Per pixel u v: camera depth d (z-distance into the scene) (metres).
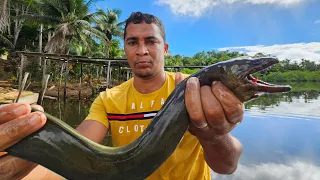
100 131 3.08
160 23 3.11
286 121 12.66
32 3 28.83
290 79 83.06
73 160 2.14
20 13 34.38
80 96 24.48
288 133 10.16
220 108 1.88
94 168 2.15
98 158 2.16
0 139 1.75
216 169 2.62
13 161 2.03
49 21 29.53
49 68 31.73
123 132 3.09
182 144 2.86
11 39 38.44
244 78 2.09
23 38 40.19
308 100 24.05
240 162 7.04
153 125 2.20
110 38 39.28
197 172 3.09
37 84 27.56
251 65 2.09
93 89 25.67
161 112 2.22
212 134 2.17
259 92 2.09
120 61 21.00
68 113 15.55
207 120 1.95
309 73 85.12
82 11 29.89
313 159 7.11
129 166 2.14
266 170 6.43
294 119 13.12
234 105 1.88
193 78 2.00
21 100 13.64
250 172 6.32
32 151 2.09
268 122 12.48
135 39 2.97
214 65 2.13
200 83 2.11
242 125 11.75
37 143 2.11
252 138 9.45
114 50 42.03
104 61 22.52
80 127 3.09
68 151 2.15
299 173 6.23
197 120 1.93
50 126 2.16
